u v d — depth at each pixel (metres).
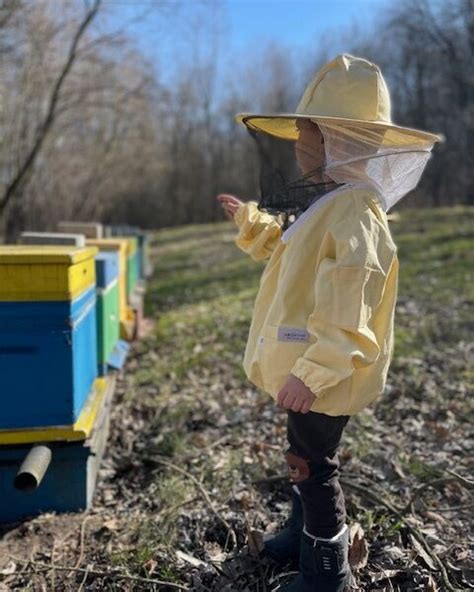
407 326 6.56
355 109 2.02
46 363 2.88
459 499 2.97
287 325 1.99
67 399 2.92
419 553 2.50
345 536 2.13
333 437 2.06
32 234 4.36
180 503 3.00
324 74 2.10
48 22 12.29
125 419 4.32
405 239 14.24
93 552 2.68
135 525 2.84
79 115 15.73
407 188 2.20
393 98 40.50
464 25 32.88
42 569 2.55
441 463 3.35
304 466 2.06
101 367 3.82
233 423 4.15
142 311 8.19
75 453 2.99
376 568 2.42
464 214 17.97
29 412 2.90
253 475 3.27
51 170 18.89
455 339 5.96
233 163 45.84
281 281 2.03
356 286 1.84
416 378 4.81
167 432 3.99
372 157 1.99
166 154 40.47
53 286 2.82
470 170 35.00
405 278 9.66
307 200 2.06
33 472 2.47
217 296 9.55
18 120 13.75
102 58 13.58
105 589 2.42
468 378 4.83
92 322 3.51
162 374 5.39
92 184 21.98
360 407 2.01
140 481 3.42
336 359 1.82
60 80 12.87
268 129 2.39
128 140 21.59
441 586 2.32
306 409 1.86
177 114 41.34
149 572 2.50
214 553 2.61
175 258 16.62
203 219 45.53
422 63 37.62
